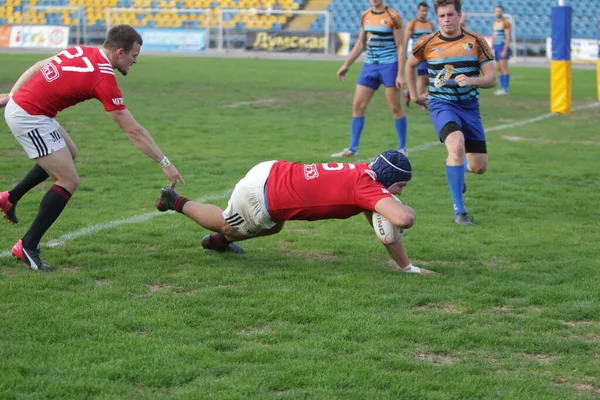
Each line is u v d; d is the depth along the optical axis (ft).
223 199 28.89
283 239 23.91
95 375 13.50
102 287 18.43
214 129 47.80
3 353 14.29
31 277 19.03
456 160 26.61
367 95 39.45
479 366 14.48
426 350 15.30
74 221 25.07
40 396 12.66
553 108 61.31
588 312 17.51
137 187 30.89
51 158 19.75
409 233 24.97
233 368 13.98
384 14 38.81
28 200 27.78
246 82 80.74
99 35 140.97
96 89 19.33
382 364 14.37
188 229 24.56
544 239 24.36
